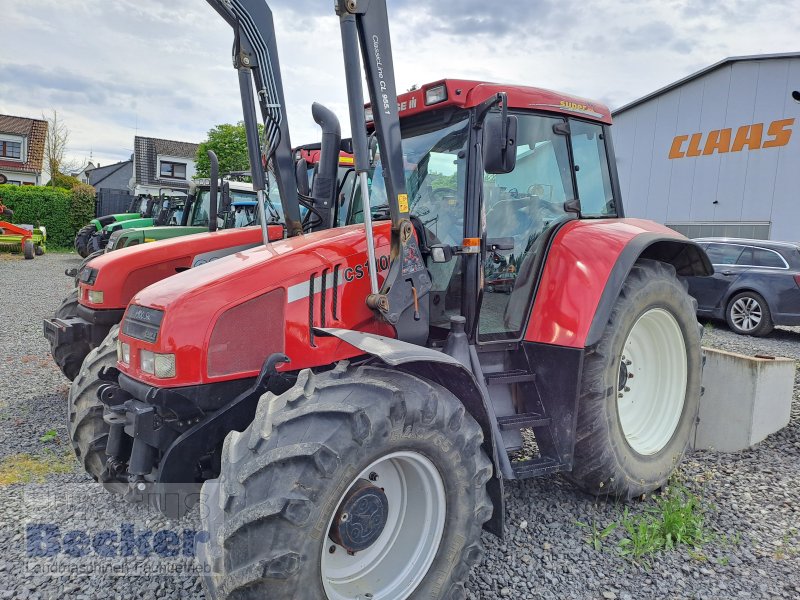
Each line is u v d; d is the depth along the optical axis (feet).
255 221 30.89
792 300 28.58
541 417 10.36
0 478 11.74
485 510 8.10
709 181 52.80
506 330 10.79
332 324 9.08
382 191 11.99
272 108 10.55
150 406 8.28
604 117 12.42
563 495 11.66
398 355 7.38
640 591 8.79
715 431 14.25
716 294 31.40
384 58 8.98
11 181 129.18
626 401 12.34
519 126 10.89
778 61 47.93
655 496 11.71
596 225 11.42
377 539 7.47
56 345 15.93
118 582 8.64
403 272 9.23
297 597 6.45
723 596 8.72
